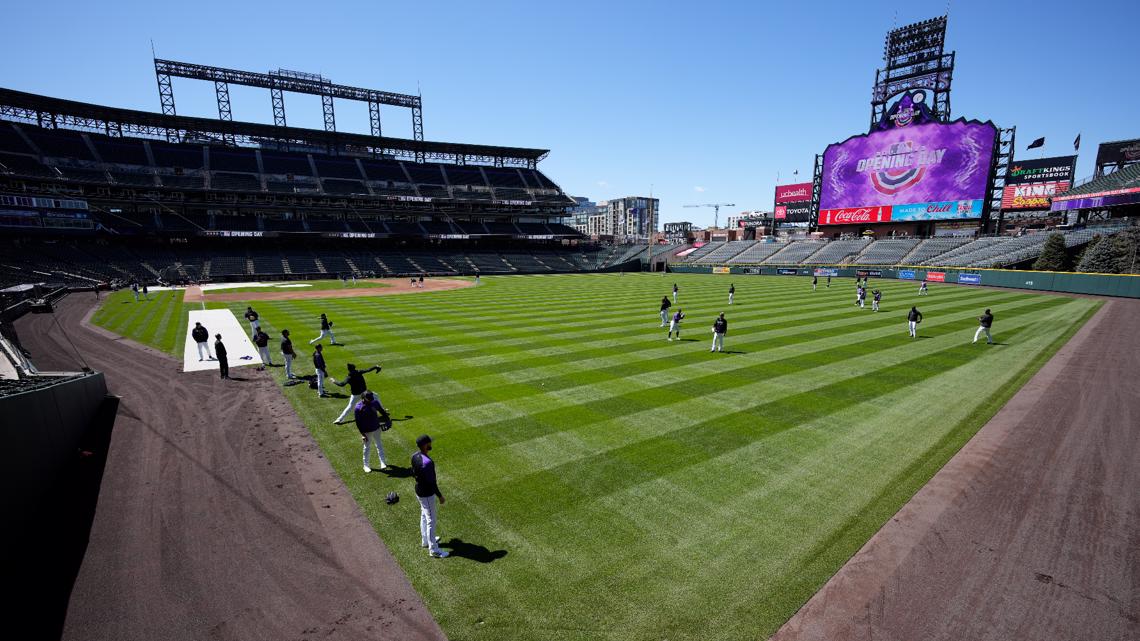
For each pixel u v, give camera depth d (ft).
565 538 27.07
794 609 21.67
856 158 252.83
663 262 326.03
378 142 291.58
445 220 311.68
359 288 185.47
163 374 60.64
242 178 252.21
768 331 87.71
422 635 20.48
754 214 601.21
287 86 267.59
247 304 131.95
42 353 72.28
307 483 33.47
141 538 27.37
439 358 68.08
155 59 236.84
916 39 232.94
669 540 26.78
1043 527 27.48
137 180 224.12
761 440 39.81
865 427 42.42
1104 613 21.13
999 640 19.76
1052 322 95.61
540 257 323.78
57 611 21.95
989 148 214.48
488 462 36.22
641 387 54.19
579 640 20.11
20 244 185.78
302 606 22.22
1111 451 37.06
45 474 31.99
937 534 26.94
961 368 61.41
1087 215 222.07
